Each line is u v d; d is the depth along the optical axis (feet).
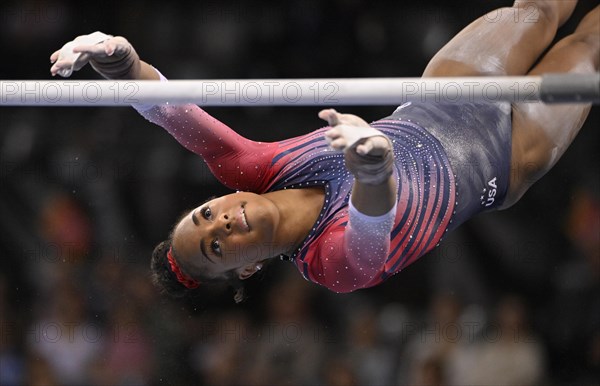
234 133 22.70
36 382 42.11
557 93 20.07
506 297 43.27
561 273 45.37
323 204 22.35
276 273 44.42
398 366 42.16
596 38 26.04
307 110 46.60
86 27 49.08
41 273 44.50
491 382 40.75
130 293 43.47
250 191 22.95
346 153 18.95
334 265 21.62
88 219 45.75
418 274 45.78
